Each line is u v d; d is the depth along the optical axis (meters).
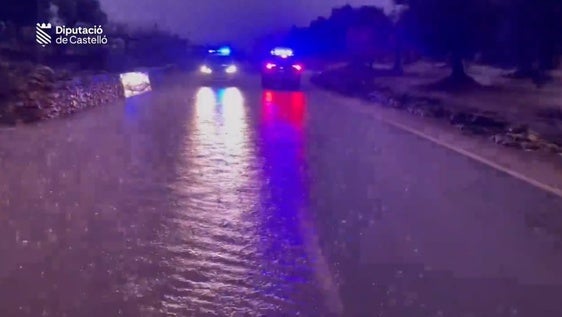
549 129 19.17
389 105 28.00
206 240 8.12
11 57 30.05
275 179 12.03
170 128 19.42
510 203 10.19
